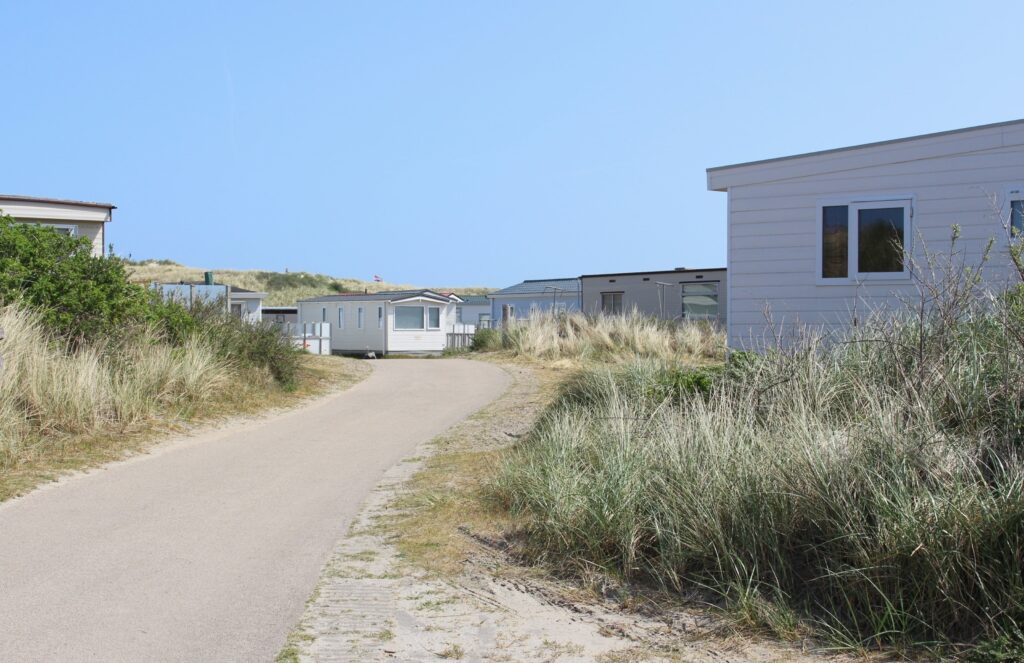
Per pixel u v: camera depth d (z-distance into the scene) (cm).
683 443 647
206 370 1286
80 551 602
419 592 550
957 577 451
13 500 741
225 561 593
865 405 662
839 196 1223
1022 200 1126
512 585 569
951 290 727
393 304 3478
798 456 562
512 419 1184
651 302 3033
